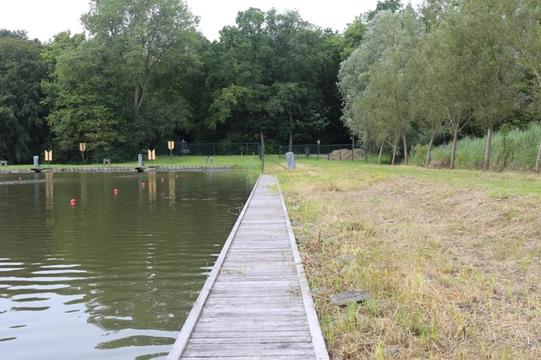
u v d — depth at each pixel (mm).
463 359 3998
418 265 6812
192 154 55750
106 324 5824
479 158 23250
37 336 5516
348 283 6145
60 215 14711
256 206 14859
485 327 4602
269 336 4535
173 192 21703
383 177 18969
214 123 55281
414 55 27812
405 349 4203
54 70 53125
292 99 55438
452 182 14375
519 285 5824
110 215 14594
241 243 9133
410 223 10164
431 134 30812
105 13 47750
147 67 52594
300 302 5547
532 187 11812
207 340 4453
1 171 39844
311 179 23109
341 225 10477
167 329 5652
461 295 5465
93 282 7496
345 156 46750
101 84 48562
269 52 55469
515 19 18516
